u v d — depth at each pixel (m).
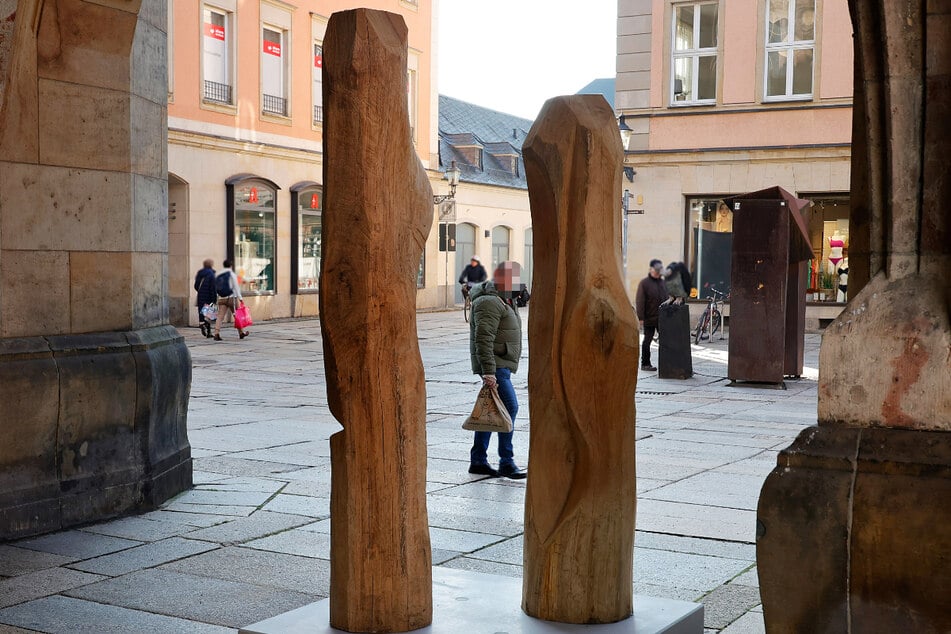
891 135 3.40
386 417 3.80
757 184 26.53
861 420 3.33
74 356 6.75
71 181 6.82
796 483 3.29
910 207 3.39
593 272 3.97
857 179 3.59
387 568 3.80
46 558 5.93
